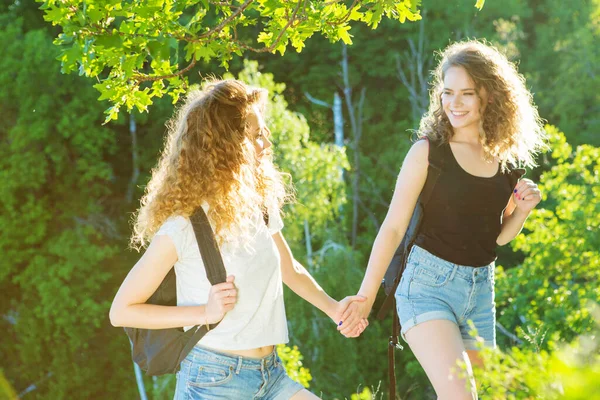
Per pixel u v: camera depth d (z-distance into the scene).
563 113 27.81
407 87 29.72
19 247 25.73
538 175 27.31
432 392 22.33
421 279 3.77
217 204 3.04
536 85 28.56
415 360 22.39
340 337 20.14
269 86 19.95
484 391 2.55
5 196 24.81
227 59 4.79
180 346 3.06
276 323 3.15
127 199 27.39
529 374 2.15
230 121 3.16
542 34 29.03
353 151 28.14
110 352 25.38
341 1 4.91
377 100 29.72
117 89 4.67
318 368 19.83
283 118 19.64
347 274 20.42
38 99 25.16
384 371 23.31
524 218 3.99
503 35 29.06
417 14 4.90
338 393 19.89
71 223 26.48
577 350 1.84
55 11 4.05
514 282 13.32
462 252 3.75
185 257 3.05
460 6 28.84
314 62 29.42
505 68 3.86
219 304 2.96
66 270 24.73
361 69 29.58
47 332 24.94
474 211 3.75
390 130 29.33
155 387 20.83
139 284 3.03
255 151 3.27
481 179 3.76
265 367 3.14
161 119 27.50
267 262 3.14
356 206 27.50
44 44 25.47
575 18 29.30
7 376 25.44
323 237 21.06
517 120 3.86
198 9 4.60
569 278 12.79
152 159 27.62
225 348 3.06
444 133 3.82
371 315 24.08
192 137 3.11
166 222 3.06
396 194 3.83
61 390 24.73
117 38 4.05
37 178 25.31
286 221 19.95
